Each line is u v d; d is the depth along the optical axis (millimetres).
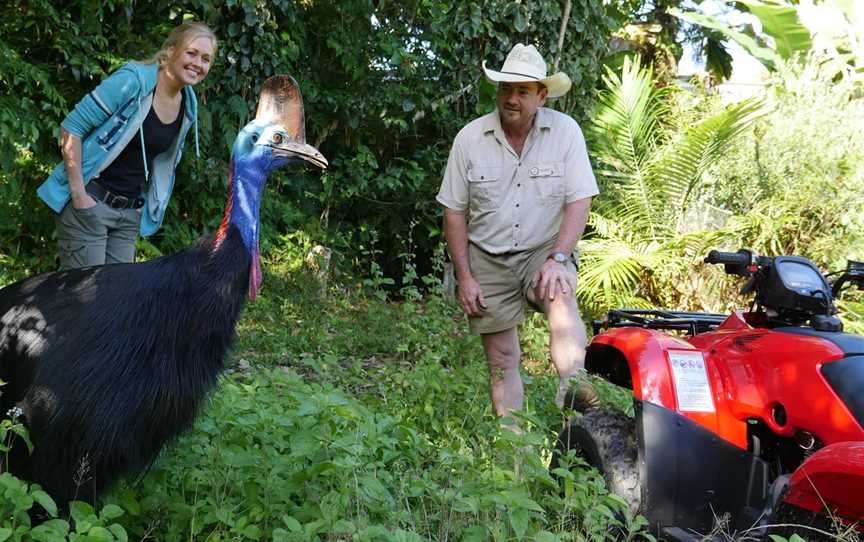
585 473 3990
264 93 3840
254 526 3371
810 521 3371
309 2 11398
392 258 12859
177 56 5066
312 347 8312
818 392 3584
